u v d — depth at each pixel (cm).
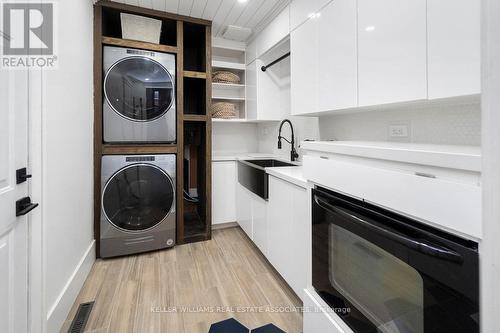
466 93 89
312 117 240
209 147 276
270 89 296
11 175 105
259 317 158
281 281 198
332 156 116
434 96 99
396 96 115
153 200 245
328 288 118
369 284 96
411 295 78
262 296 179
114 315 159
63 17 158
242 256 240
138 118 239
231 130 358
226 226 315
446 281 66
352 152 101
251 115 307
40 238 125
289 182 170
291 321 155
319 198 123
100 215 229
